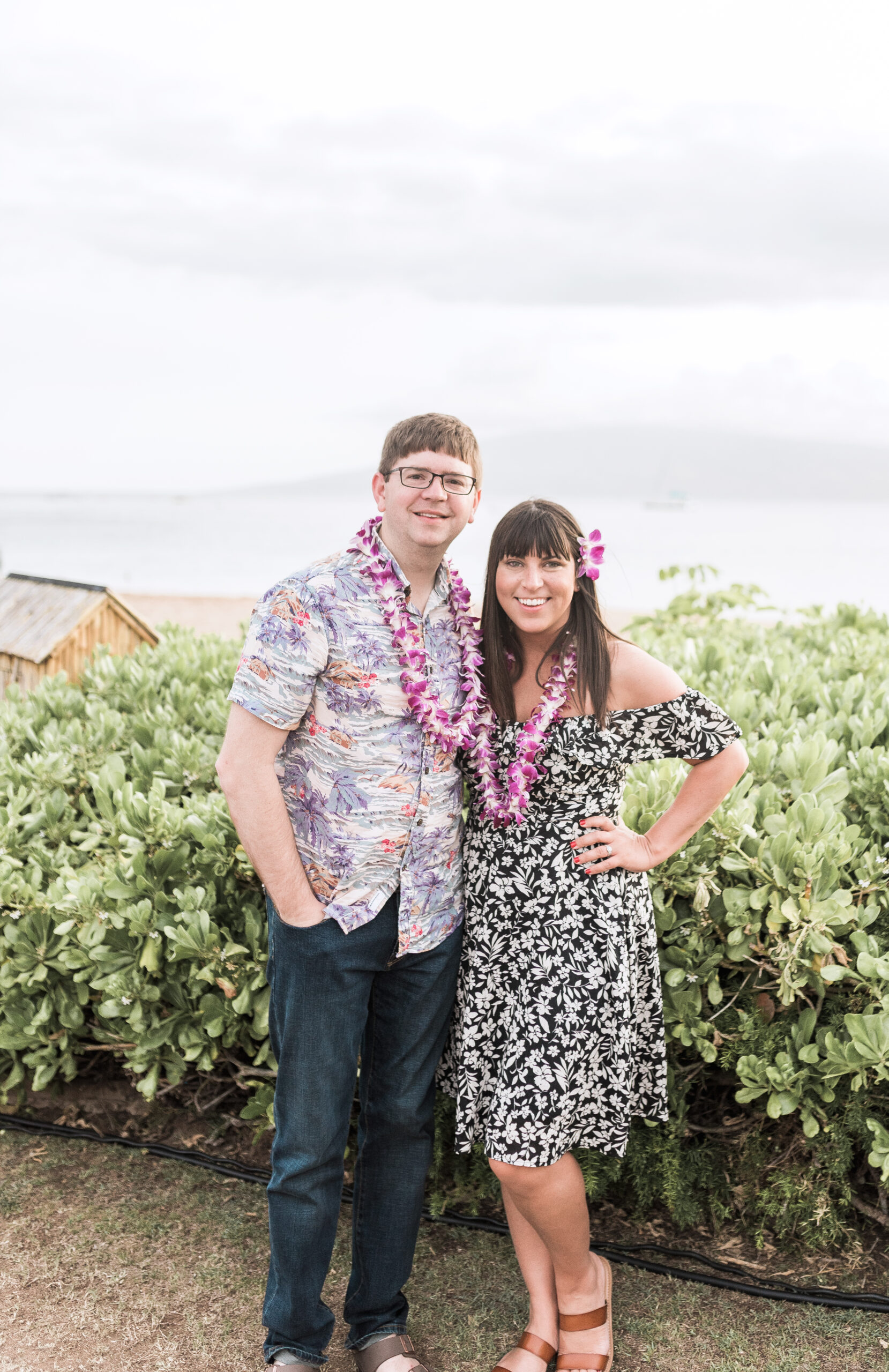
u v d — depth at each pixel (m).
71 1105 3.14
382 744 2.02
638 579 38.28
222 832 2.83
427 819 2.07
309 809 2.06
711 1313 2.36
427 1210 2.72
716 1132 2.63
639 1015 2.29
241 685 1.96
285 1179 2.08
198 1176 2.87
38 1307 2.38
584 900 2.15
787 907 2.34
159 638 6.06
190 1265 2.52
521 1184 2.10
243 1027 2.78
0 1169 2.90
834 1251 2.54
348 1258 2.59
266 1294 2.18
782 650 4.78
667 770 2.67
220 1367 2.21
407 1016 2.17
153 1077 2.80
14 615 6.08
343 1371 2.24
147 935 2.75
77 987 2.91
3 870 2.96
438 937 2.14
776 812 2.65
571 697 2.14
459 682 2.14
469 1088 2.21
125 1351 2.26
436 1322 2.36
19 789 3.39
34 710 4.21
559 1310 2.26
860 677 3.78
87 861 3.22
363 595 2.00
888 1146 2.29
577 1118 2.17
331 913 2.04
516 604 2.11
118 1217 2.69
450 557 2.25
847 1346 2.25
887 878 2.53
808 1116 2.39
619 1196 2.74
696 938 2.47
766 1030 2.46
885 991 2.37
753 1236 2.60
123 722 3.88
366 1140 2.25
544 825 2.17
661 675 2.14
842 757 3.12
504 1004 2.19
